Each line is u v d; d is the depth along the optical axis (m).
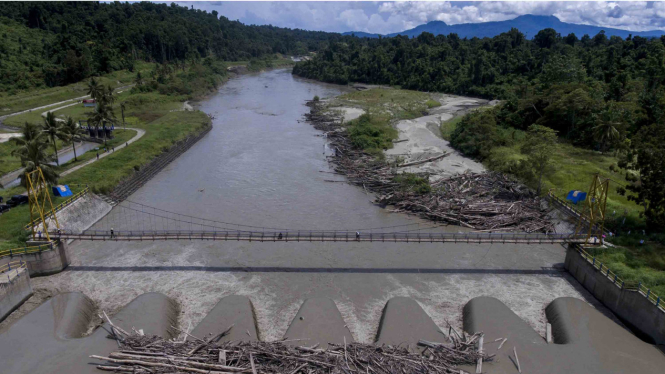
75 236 58.03
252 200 82.81
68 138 91.19
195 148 119.81
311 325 45.00
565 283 56.56
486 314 47.47
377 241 62.47
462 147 111.62
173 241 66.12
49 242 55.91
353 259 61.81
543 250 65.12
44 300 50.84
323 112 163.62
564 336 44.56
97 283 54.66
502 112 133.25
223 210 77.94
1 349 41.03
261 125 147.75
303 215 76.06
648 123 100.75
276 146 121.50
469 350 40.84
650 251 56.44
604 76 151.50
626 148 89.12
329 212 77.69
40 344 41.69
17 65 192.25
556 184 82.94
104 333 43.66
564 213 71.19
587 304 49.97
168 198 83.88
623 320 48.25
